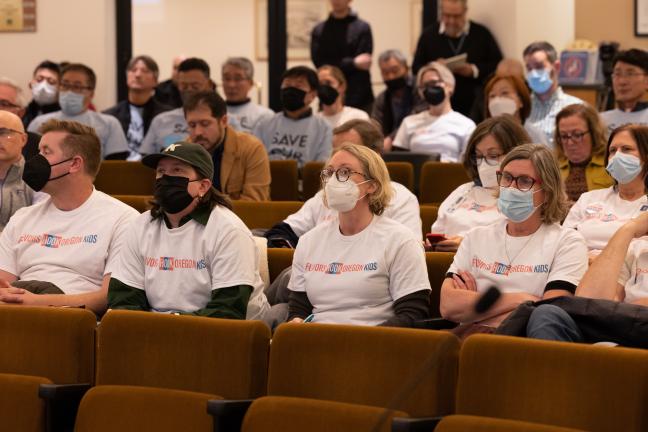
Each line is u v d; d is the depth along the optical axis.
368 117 10.63
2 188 6.56
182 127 9.93
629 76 8.34
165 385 4.21
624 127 5.82
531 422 3.57
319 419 3.72
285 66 13.52
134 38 14.55
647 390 3.45
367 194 5.03
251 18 14.70
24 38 12.81
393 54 11.39
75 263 5.63
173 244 5.17
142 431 3.98
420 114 10.14
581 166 6.94
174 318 4.25
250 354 4.09
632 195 5.89
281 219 6.98
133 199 7.16
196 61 10.80
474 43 11.67
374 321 4.94
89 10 12.77
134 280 5.23
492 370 3.69
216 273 5.08
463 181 8.20
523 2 11.52
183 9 14.88
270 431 3.77
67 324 4.39
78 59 12.82
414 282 4.93
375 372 3.90
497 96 9.00
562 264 4.86
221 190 8.02
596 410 3.52
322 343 4.00
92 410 4.06
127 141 10.84
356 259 5.02
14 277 5.75
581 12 12.41
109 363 4.29
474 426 3.46
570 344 3.62
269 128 9.70
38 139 7.54
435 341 3.83
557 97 9.59
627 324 4.23
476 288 5.05
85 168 5.73
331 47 12.21
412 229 6.04
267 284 5.63
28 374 4.41
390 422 3.63
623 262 5.00
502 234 5.09
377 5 13.35
